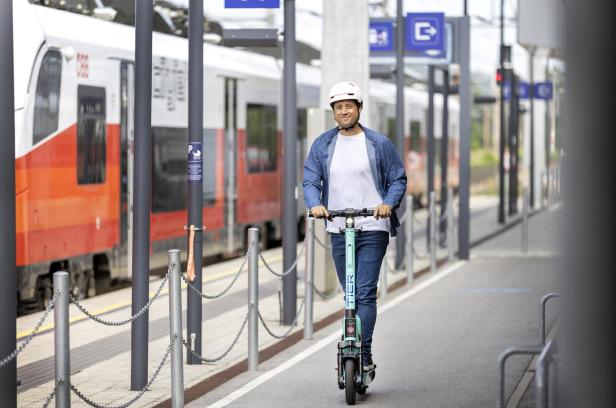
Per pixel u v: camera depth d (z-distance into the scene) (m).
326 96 25.81
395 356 17.23
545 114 75.62
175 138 29.08
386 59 31.05
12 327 11.21
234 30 20.47
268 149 36.75
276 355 17.45
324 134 13.62
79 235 23.69
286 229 20.31
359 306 13.59
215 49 32.81
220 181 32.44
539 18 12.67
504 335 19.28
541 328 13.30
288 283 20.14
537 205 71.25
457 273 30.55
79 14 24.64
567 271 7.64
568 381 7.69
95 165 24.31
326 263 24.09
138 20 14.15
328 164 13.48
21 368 16.34
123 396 13.80
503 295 25.33
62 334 10.27
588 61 7.50
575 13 7.53
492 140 119.56
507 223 53.88
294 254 20.34
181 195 29.61
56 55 22.77
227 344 18.09
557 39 7.92
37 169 22.06
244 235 34.91
